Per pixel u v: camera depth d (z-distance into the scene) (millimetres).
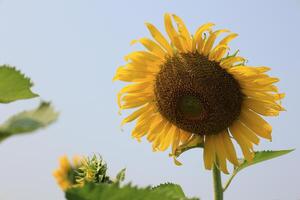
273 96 6164
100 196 2135
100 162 5488
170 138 6777
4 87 2418
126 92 6656
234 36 6148
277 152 5746
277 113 6320
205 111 6320
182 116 6523
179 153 6430
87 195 2131
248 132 6430
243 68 6145
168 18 6246
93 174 5340
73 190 2109
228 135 6512
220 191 5648
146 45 6391
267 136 6344
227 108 6336
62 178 5352
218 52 6262
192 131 6570
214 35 6207
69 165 5430
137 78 6539
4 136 1370
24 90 2436
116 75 6520
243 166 5934
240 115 6461
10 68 2375
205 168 6410
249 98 6402
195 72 6281
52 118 1413
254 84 6199
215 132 6484
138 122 6742
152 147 6742
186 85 6305
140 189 2152
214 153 6422
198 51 6359
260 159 5879
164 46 6414
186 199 2270
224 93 6270
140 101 6715
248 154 6027
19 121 1392
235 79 6324
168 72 6422
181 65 6363
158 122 6773
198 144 6508
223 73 6293
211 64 6289
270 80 6086
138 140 6723
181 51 6395
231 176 5805
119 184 2109
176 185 4707
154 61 6473
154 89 6648
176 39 6281
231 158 6359
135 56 6449
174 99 6422
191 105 6363
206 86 6246
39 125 1384
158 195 2164
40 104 1449
